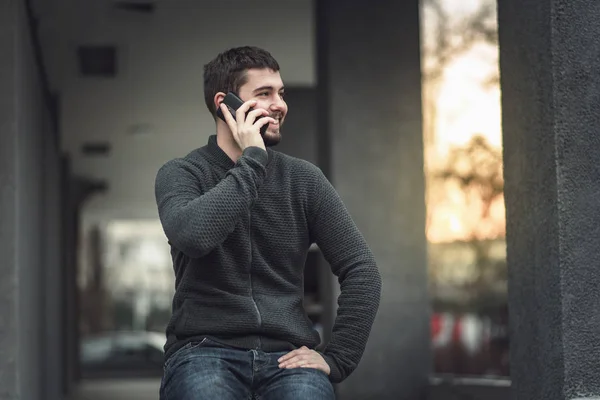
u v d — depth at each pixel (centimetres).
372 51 789
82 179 1939
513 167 376
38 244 731
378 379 780
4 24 507
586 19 334
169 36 981
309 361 274
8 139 500
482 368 1304
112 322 5656
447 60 1221
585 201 329
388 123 789
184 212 260
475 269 1462
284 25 951
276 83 291
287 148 1100
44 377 851
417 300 788
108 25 937
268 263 282
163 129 1462
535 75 349
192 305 276
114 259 6372
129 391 1708
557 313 329
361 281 285
